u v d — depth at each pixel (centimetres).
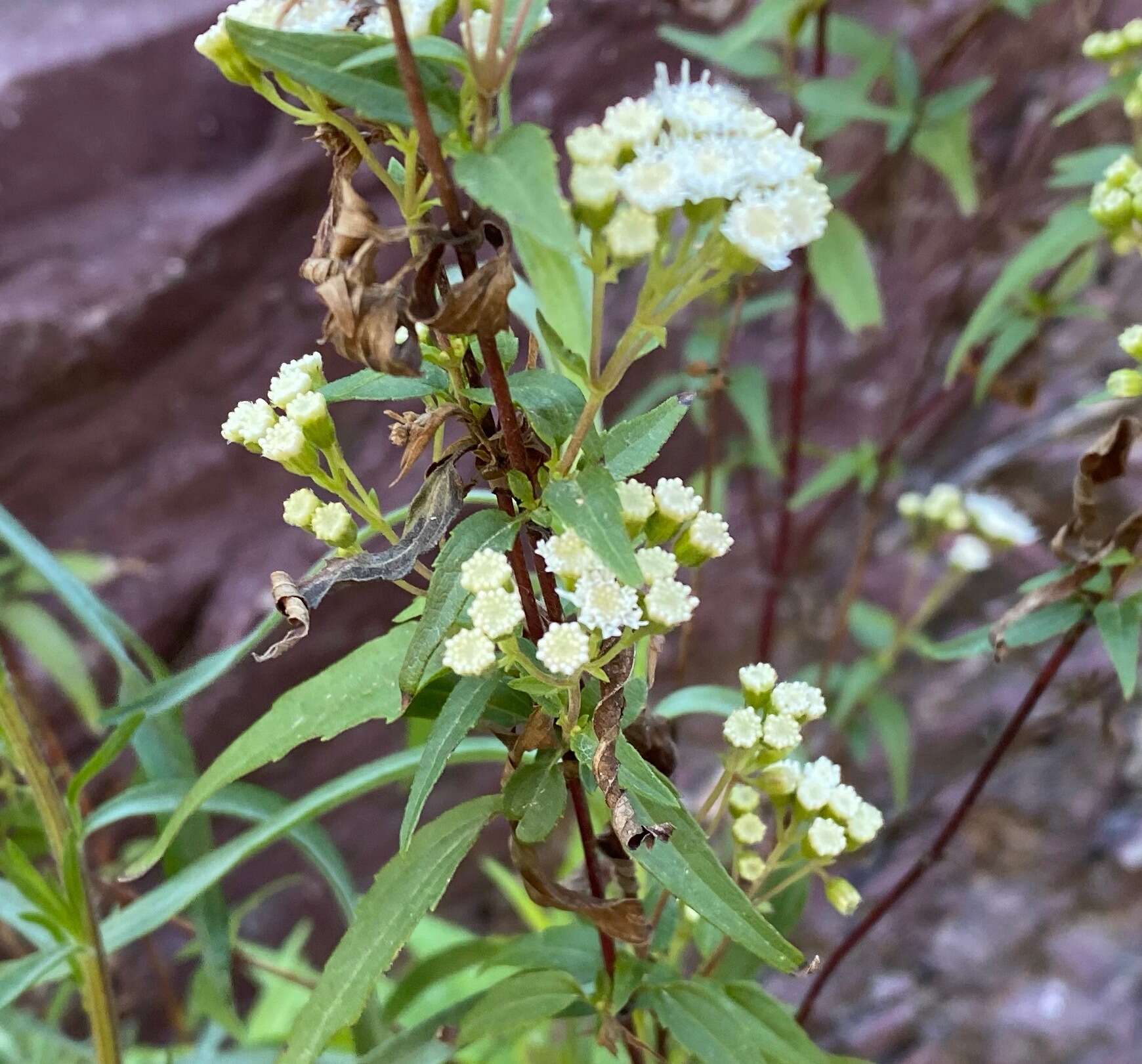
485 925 46
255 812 19
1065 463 40
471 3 9
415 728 20
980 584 41
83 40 36
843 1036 38
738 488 42
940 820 41
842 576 43
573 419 10
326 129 10
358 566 11
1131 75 22
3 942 28
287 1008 36
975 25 28
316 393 12
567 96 35
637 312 10
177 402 37
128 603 38
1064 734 39
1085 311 27
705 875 11
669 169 9
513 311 16
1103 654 38
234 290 37
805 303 29
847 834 15
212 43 10
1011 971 38
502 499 11
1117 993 36
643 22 34
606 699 11
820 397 42
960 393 35
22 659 34
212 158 39
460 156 9
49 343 34
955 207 39
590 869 13
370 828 43
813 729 40
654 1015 16
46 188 36
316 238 10
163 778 19
